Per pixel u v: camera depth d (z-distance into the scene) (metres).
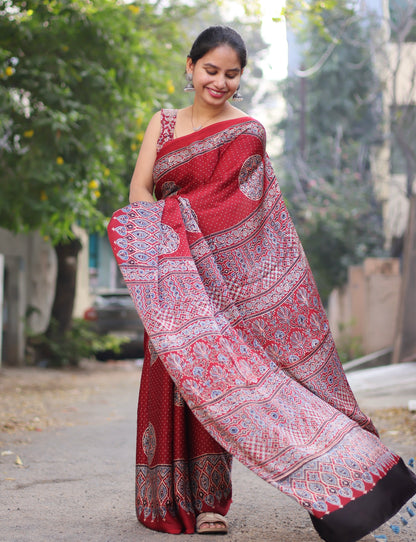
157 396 3.36
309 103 21.81
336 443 3.06
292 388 3.24
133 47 9.96
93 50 9.69
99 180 10.73
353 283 16.09
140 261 3.19
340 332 16.28
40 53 9.49
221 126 3.39
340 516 2.86
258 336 3.36
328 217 19.25
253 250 3.42
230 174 3.38
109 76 9.66
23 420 7.17
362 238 19.55
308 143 22.09
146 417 3.45
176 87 13.65
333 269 19.48
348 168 20.64
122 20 9.75
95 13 9.33
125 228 3.25
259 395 3.12
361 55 20.78
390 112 16.39
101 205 13.50
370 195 19.89
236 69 3.36
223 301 3.32
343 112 21.59
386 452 3.13
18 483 4.44
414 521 3.57
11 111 9.51
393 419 6.81
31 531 3.39
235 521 3.57
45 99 9.51
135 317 16.47
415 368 11.27
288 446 2.99
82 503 3.96
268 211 3.47
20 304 13.68
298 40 20.75
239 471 4.80
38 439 6.12
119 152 11.76
